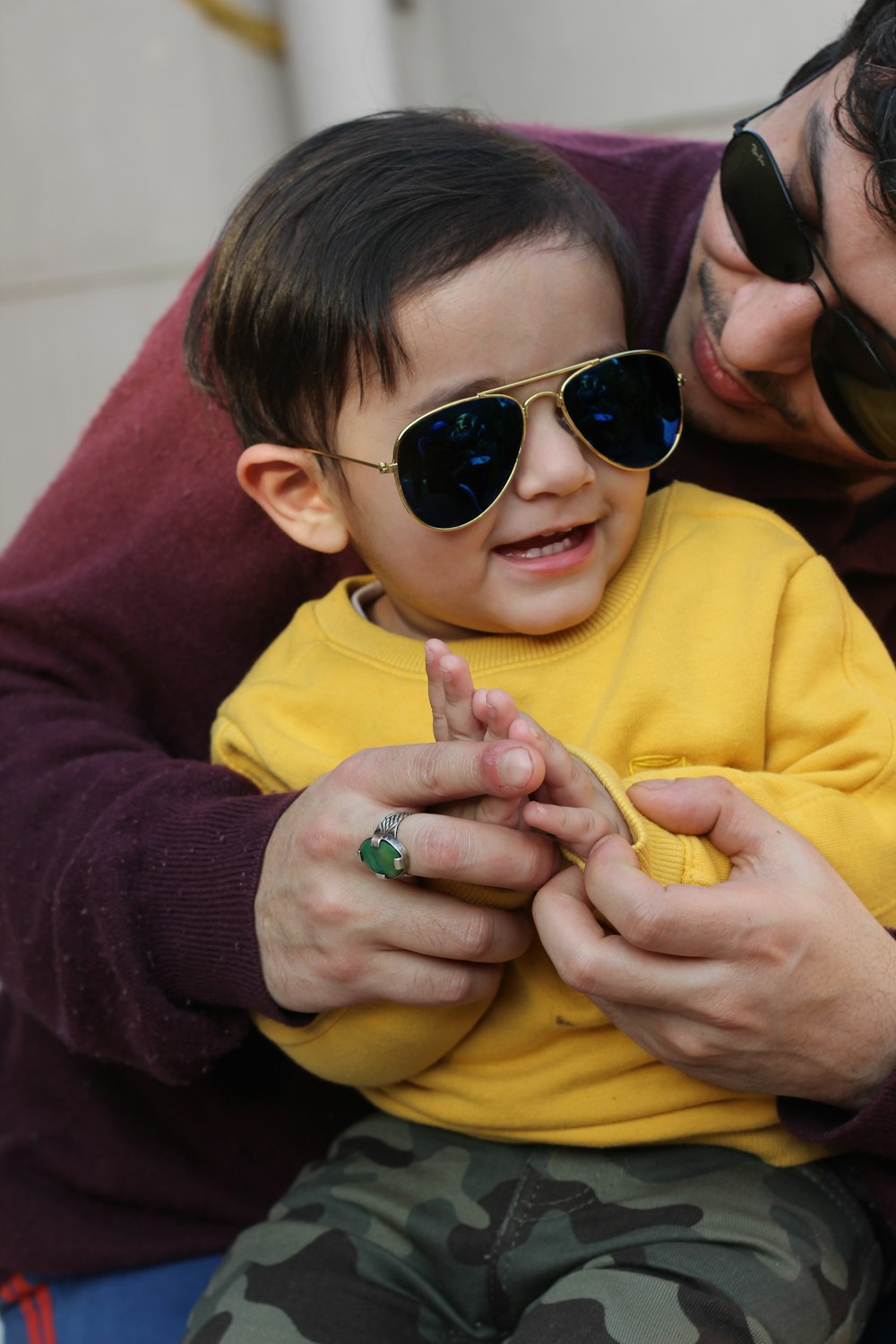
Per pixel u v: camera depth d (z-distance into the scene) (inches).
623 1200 44.1
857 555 53.5
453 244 43.7
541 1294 44.6
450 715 39.0
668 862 38.8
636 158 59.1
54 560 56.7
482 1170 46.5
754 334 45.3
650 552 48.5
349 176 46.5
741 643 45.3
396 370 44.1
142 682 55.8
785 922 36.5
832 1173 45.1
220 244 50.2
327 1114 56.1
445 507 44.2
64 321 135.7
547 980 44.3
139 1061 47.6
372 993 40.9
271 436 49.4
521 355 43.6
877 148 39.8
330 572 56.7
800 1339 40.6
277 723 49.6
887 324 42.4
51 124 130.1
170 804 46.5
